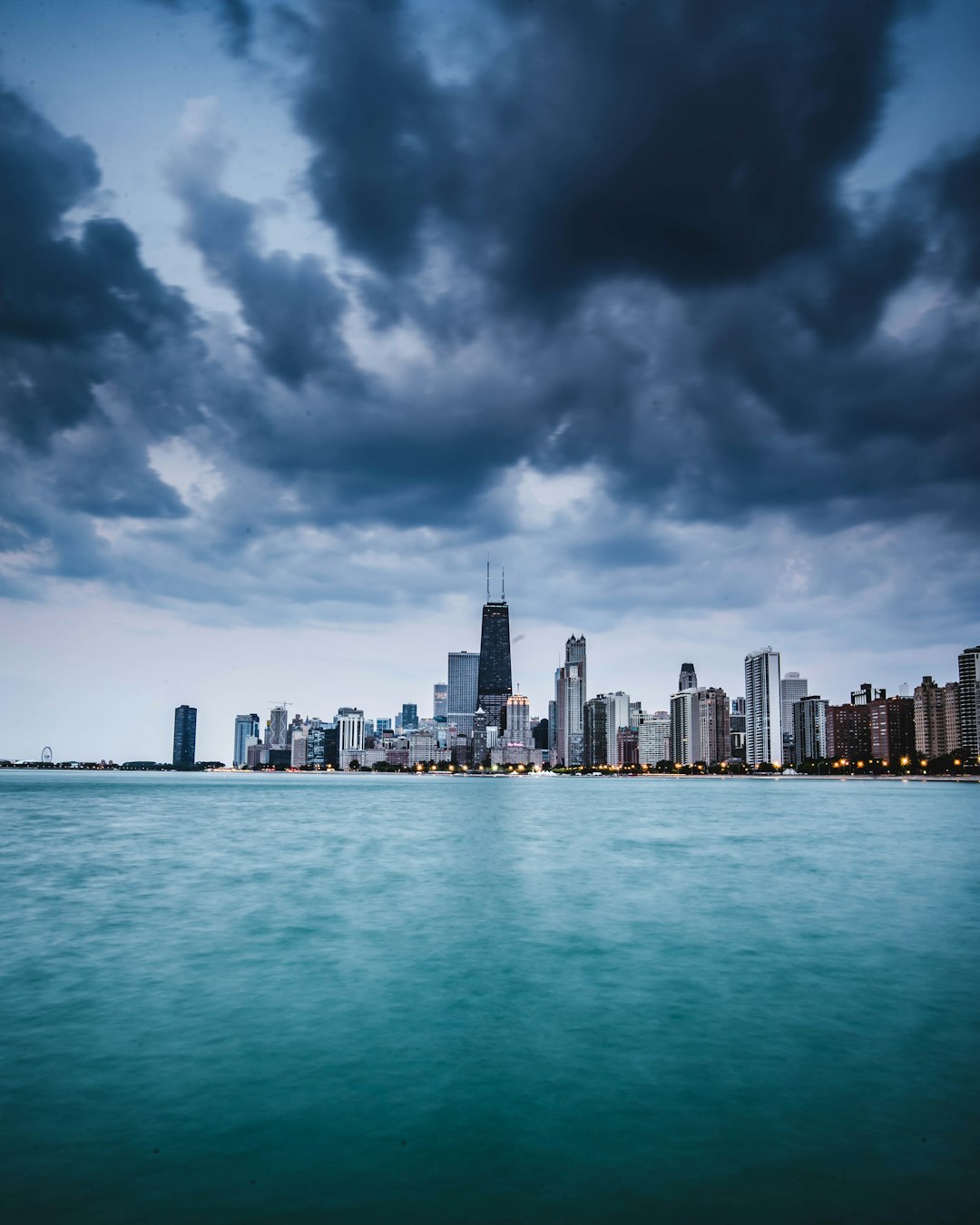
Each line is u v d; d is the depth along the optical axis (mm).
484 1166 11734
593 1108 13766
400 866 50094
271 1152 12172
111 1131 12875
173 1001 20438
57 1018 18938
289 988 21750
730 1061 16016
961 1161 11812
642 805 148000
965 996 20750
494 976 22953
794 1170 11570
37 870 47562
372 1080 15102
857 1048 16719
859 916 32375
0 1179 11336
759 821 97938
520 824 91875
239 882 42625
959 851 60000
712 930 29562
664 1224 10203
